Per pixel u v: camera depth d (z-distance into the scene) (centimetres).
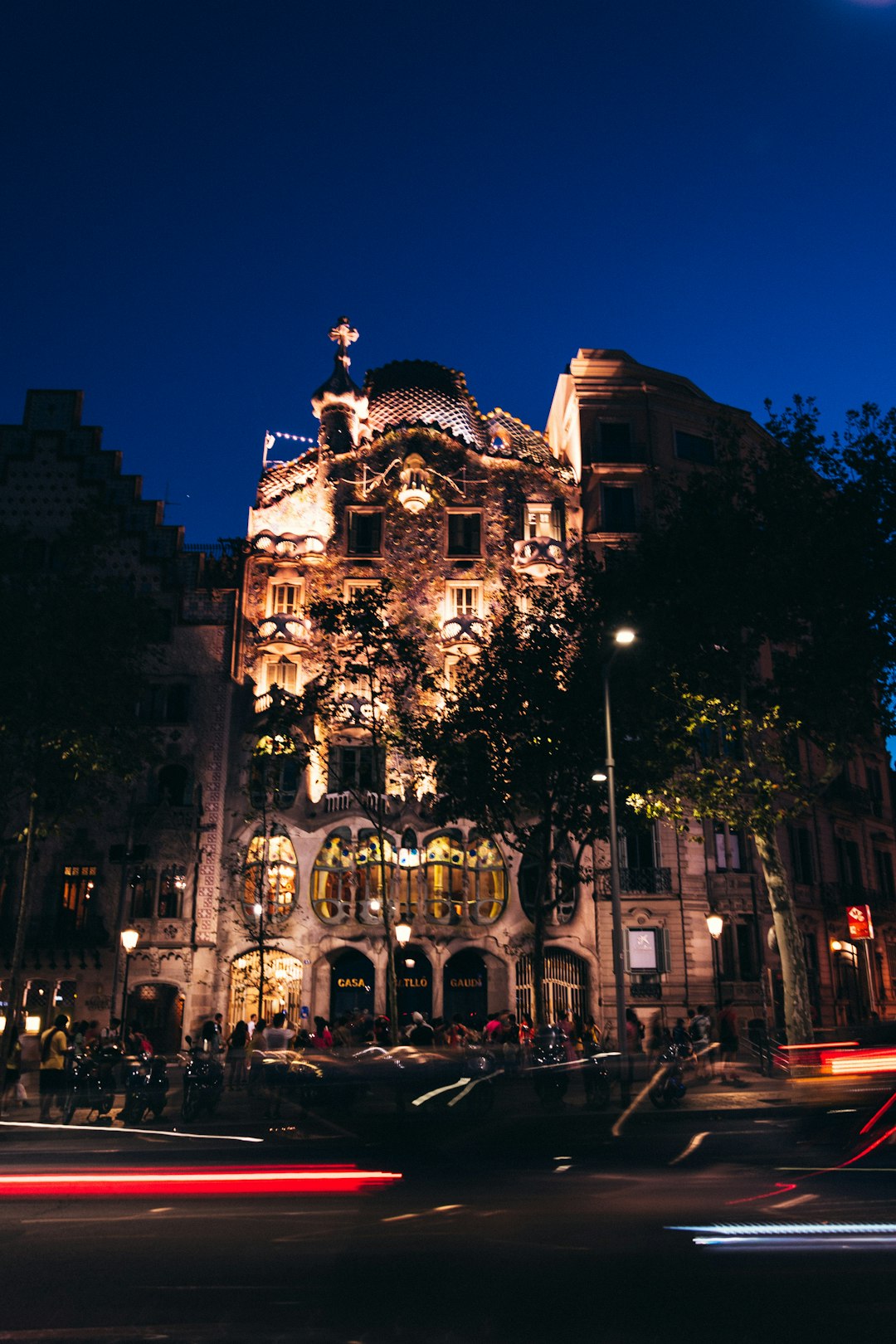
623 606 3097
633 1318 654
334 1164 1417
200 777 4047
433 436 4597
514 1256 833
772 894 2836
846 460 2920
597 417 4672
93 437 4434
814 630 2939
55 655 2730
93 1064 2123
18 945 2627
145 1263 822
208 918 3888
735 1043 2752
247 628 4325
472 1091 1914
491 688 3234
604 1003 3916
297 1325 646
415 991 3959
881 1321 645
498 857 4028
